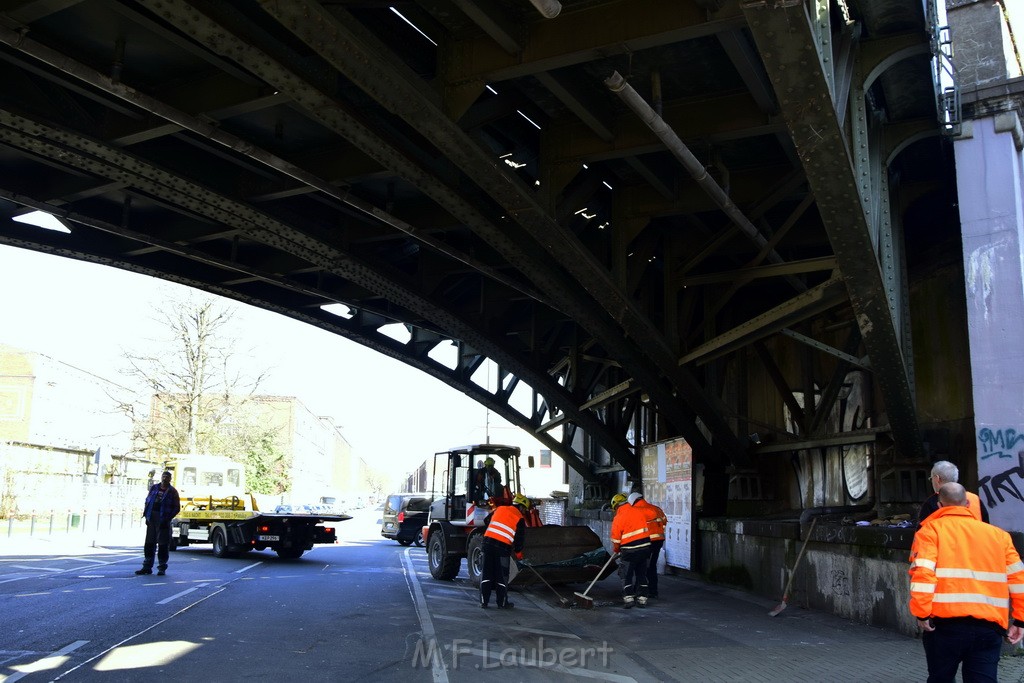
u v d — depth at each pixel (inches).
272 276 643.5
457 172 455.8
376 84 339.3
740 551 570.3
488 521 506.3
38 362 1961.1
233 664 291.3
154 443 1499.8
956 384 492.1
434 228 550.9
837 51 352.8
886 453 504.4
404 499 1129.4
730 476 673.0
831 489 615.8
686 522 653.9
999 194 382.9
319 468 4375.0
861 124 369.7
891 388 430.3
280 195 494.3
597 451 1023.0
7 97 394.9
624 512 485.7
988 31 393.7
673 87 398.6
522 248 502.6
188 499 911.0
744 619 427.8
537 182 436.8
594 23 329.7
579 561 537.6
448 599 501.7
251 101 390.6
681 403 664.4
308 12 305.3
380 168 463.8
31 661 286.7
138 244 623.2
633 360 605.9
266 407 3075.8
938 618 187.9
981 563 187.2
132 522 1517.0
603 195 530.0
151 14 349.7
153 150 462.6
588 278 483.2
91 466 1606.8
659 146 415.2
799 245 557.0
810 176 319.6
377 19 371.2
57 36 375.2
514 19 340.5
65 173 505.0
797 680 278.4
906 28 367.6
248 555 840.3
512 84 402.6
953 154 466.9
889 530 386.0
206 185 476.4
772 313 466.9
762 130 397.4
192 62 397.7
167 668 281.4
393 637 355.6
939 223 518.9
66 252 593.9
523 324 811.4
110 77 364.2
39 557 735.1
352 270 587.8
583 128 431.5
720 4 302.4
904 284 482.3
